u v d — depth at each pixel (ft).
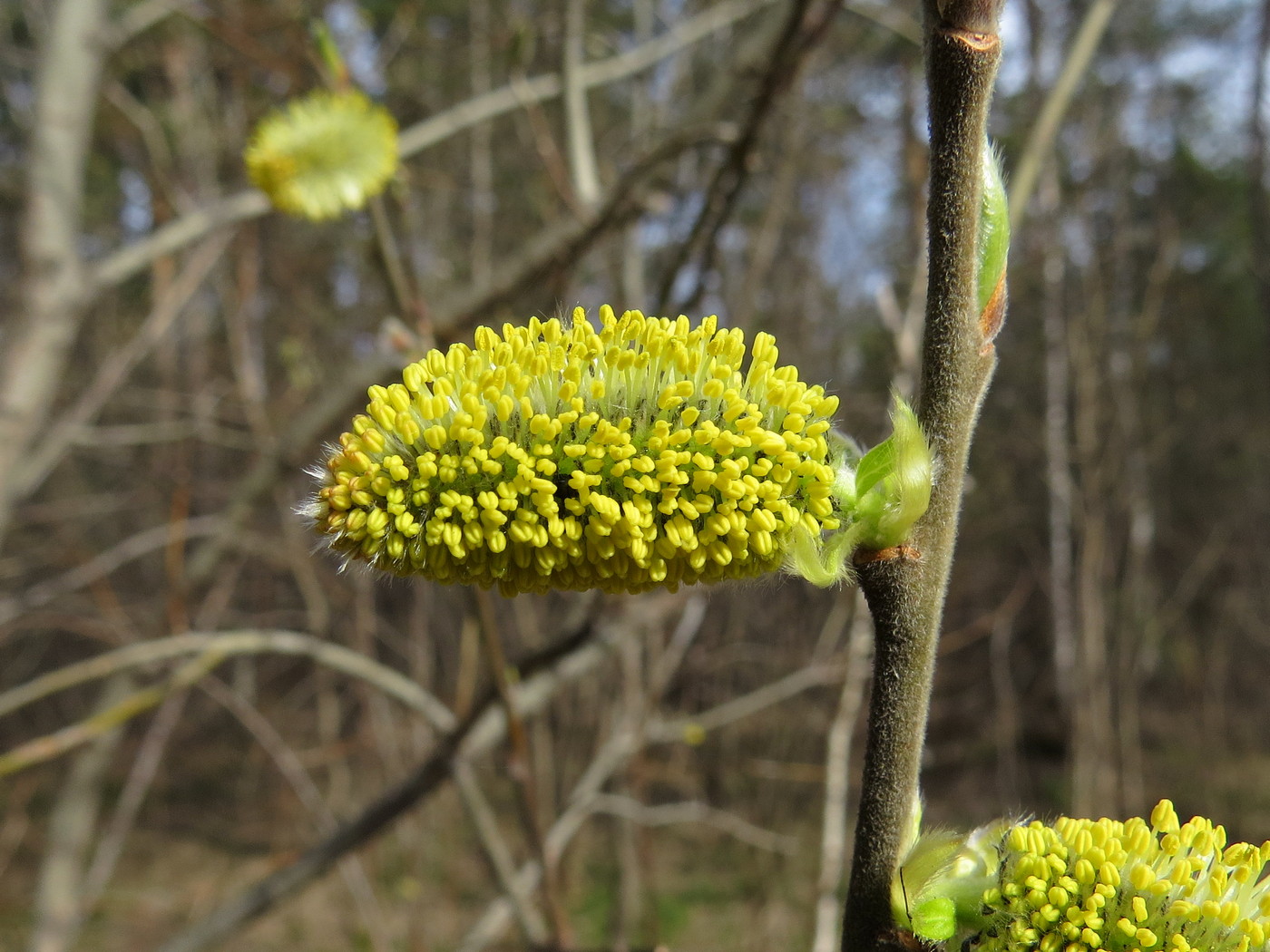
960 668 42.93
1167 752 41.39
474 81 24.40
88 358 28.27
